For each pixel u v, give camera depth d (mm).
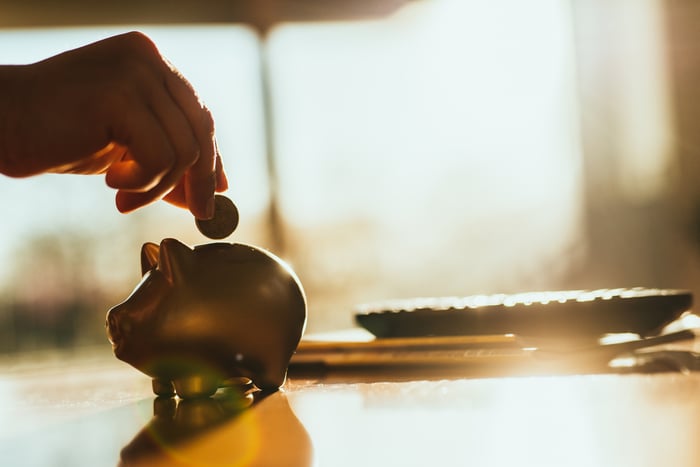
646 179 3471
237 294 521
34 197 3346
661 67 3410
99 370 913
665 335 621
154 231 3340
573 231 3578
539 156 3594
